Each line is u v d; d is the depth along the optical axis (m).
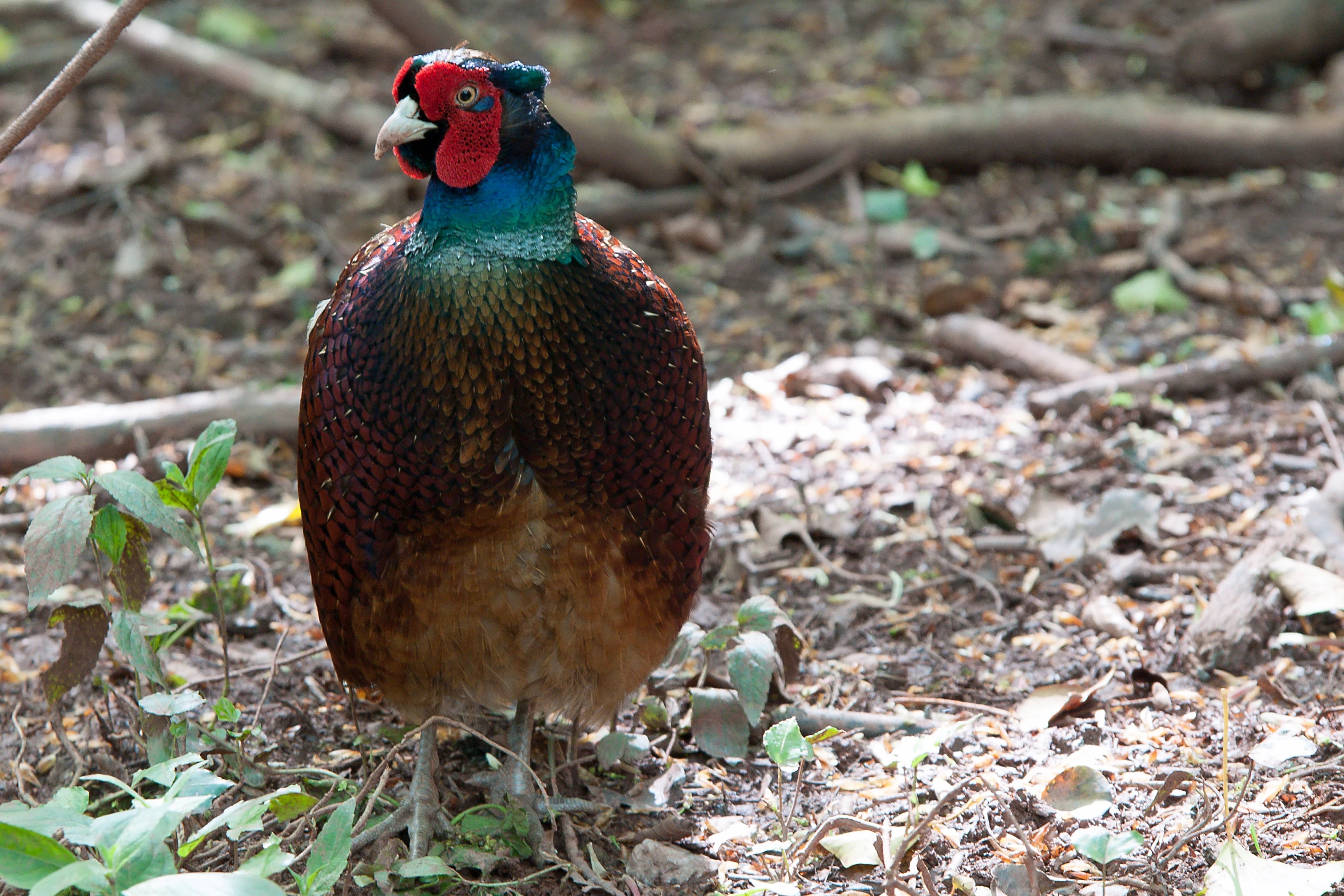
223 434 4.91
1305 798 4.73
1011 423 7.68
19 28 13.88
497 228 4.11
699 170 10.67
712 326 9.11
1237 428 7.34
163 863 3.54
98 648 4.86
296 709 5.49
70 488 7.29
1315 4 11.96
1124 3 14.12
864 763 5.16
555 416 4.16
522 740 5.03
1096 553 6.33
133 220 10.22
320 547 4.52
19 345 8.85
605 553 4.34
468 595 4.33
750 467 7.45
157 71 12.73
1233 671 5.55
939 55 13.32
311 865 3.87
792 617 6.17
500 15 14.66
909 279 9.56
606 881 4.52
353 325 4.27
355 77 13.03
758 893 4.45
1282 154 10.87
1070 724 5.29
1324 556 6.00
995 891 4.37
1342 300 8.20
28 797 5.01
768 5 14.80
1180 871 4.44
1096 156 11.04
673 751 5.31
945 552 6.58
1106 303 9.09
